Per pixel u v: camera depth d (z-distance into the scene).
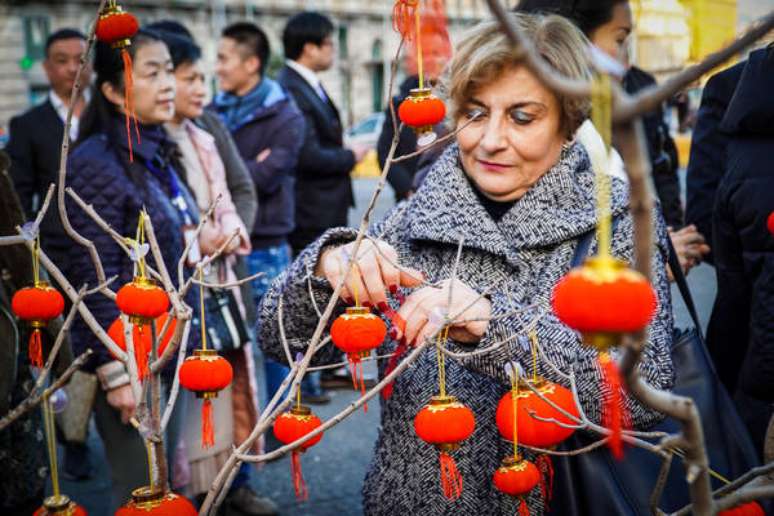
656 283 1.65
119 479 2.63
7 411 1.96
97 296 2.51
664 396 0.85
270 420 1.32
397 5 1.42
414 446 1.73
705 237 2.62
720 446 1.69
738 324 2.30
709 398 1.73
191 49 3.35
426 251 1.83
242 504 3.54
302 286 1.63
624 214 1.71
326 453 4.40
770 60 2.08
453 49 1.69
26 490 2.11
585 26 2.49
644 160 0.67
